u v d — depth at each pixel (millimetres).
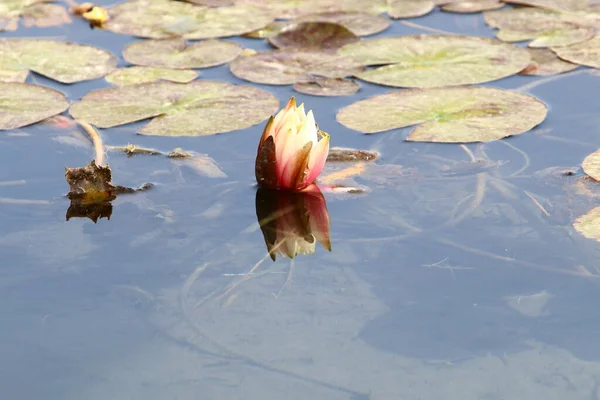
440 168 2852
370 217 2545
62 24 4430
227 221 2527
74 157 2945
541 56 3875
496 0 4703
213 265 2283
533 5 4562
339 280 2215
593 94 3430
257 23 4379
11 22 4449
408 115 3201
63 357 1916
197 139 3105
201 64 3834
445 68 3680
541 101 3287
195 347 1954
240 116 3197
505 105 3252
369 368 1886
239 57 3875
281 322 2045
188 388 1819
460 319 2045
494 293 2141
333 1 4754
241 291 2166
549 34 4129
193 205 2629
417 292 2156
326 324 2035
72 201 2652
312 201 2658
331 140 3078
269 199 2674
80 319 2049
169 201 2656
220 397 1789
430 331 2006
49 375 1856
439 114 3199
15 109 3254
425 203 2619
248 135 3145
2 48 3926
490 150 2969
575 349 1929
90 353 1930
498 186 2709
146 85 3469
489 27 4312
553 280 2189
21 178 2801
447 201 2625
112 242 2396
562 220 2482
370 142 3057
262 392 1805
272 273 2248
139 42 4086
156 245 2383
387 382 1840
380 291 2164
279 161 2658
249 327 2027
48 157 2951
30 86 3471
